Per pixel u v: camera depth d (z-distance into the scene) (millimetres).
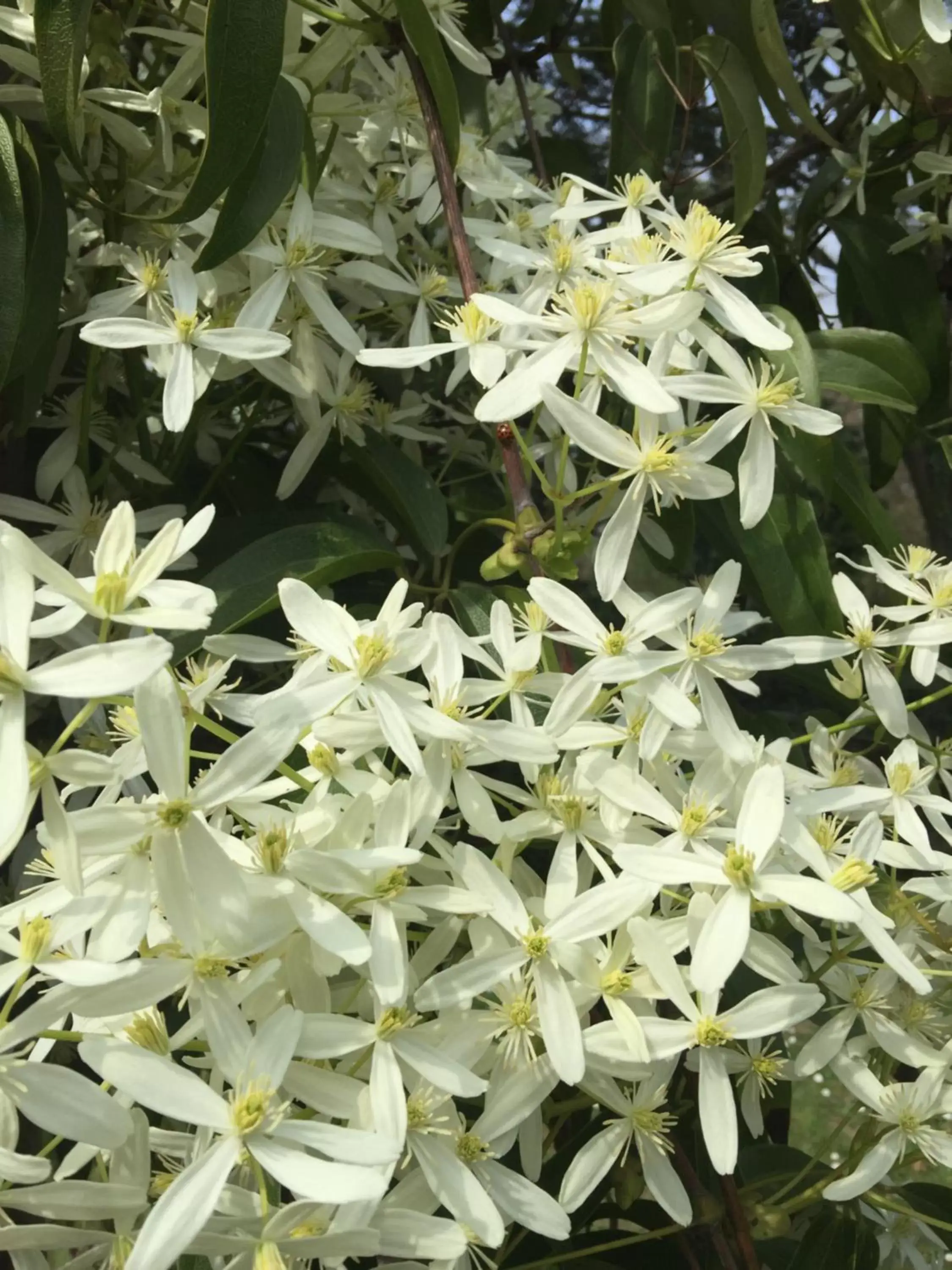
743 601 508
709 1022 247
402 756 235
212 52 278
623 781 264
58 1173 245
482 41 478
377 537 347
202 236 382
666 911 274
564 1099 316
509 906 249
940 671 350
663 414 315
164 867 210
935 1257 378
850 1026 305
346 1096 228
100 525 369
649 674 272
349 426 379
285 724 219
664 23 457
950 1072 300
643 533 402
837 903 240
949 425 490
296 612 253
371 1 365
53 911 219
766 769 258
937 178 479
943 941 314
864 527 416
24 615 204
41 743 373
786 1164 372
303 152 337
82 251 407
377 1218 225
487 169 414
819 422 297
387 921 234
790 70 429
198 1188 200
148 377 428
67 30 297
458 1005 248
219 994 218
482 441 474
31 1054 248
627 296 305
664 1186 262
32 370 343
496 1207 239
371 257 397
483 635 351
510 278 398
